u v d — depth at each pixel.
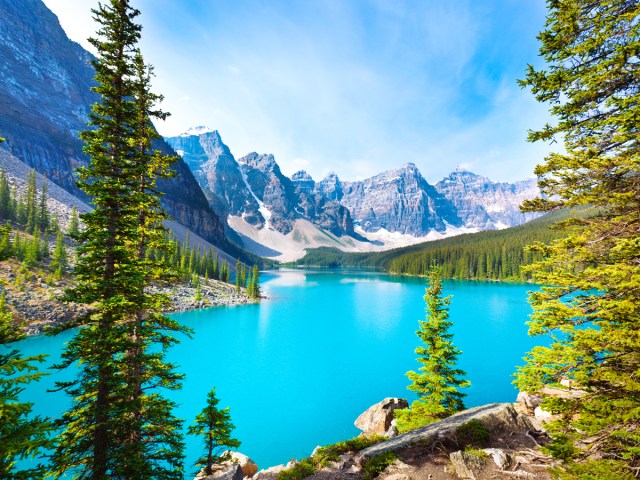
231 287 109.44
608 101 7.08
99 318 10.73
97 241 10.96
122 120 12.66
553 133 8.02
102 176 12.17
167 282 15.00
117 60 12.34
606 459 6.34
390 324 68.50
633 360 6.55
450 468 10.30
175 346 51.44
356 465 12.41
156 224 15.28
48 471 9.70
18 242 61.38
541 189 8.56
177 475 11.51
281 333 60.00
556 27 7.68
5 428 5.20
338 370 41.97
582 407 6.85
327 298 106.44
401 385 37.38
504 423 12.83
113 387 10.49
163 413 12.02
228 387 36.56
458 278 151.50
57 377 36.38
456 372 19.12
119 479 10.41
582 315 7.43
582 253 7.68
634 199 7.10
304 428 28.08
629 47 6.26
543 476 9.28
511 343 51.38
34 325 45.75
